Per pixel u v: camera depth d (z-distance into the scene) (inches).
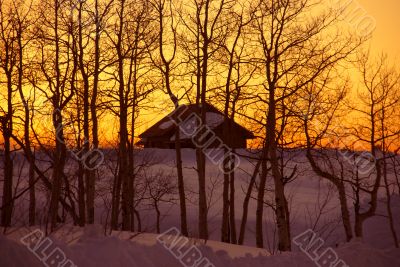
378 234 1253.1
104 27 860.0
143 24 917.8
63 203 817.5
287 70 824.9
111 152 1058.7
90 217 831.7
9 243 338.3
